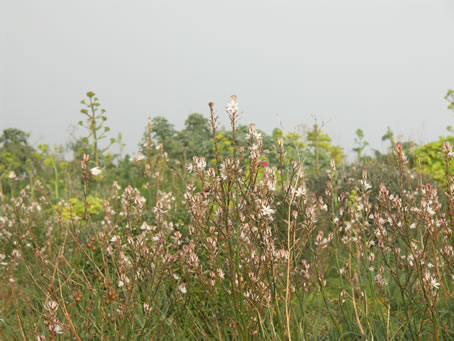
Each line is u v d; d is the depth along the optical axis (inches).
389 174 274.2
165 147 475.5
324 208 148.3
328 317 139.6
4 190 396.8
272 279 107.8
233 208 112.6
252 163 108.0
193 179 267.1
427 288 105.4
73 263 167.6
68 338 114.7
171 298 133.6
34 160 500.4
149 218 199.8
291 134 358.9
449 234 113.1
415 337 112.0
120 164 477.4
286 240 135.6
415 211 115.0
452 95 352.5
